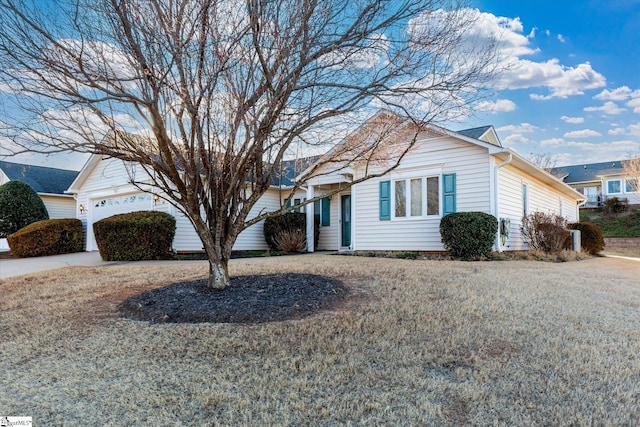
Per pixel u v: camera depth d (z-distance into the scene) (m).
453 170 11.20
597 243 15.80
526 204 13.41
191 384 2.93
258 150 4.95
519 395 2.79
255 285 5.80
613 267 9.93
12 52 3.41
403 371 3.12
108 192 15.38
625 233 25.25
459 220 10.24
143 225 11.40
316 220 15.73
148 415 2.54
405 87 4.45
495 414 2.54
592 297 5.77
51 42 3.52
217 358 3.38
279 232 14.33
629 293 6.19
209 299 5.01
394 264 8.84
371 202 12.75
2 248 15.27
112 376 3.10
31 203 16.44
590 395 2.79
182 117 4.61
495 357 3.43
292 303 4.86
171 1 3.87
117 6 3.59
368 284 6.34
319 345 3.62
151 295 5.39
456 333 3.96
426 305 5.01
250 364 3.26
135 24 3.76
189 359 3.38
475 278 6.88
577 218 22.61
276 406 2.62
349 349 3.55
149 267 9.05
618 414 2.55
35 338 4.02
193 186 4.91
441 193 11.36
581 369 3.23
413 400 2.70
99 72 3.72
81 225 14.97
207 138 4.92
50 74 3.60
